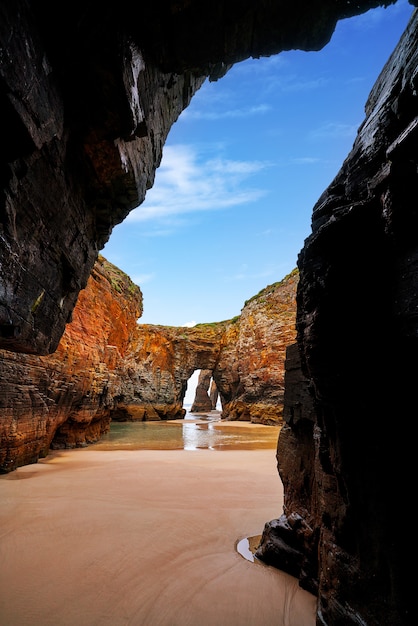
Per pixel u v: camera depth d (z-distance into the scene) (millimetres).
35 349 9086
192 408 109062
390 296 4973
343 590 5406
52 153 7461
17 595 6988
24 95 5891
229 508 12719
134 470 19109
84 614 6512
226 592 7406
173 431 44875
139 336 69375
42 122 6547
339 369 5328
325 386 5727
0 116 5871
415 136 4340
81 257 10477
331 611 5590
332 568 5773
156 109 9922
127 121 7750
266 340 55906
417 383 4512
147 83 8352
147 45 7801
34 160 6867
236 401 64438
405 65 5145
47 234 8250
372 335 5043
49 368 22672
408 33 5285
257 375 57531
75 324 28641
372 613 4773
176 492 14695
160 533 10227
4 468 17406
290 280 56219
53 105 6910
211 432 43781
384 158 5535
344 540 5602
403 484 4574
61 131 7516
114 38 6672
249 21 7539
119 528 10453
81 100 7406
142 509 12281
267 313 57062
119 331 42688
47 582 7477
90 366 30469
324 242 5680
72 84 7168
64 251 9289
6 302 7078
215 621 6477
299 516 8492
